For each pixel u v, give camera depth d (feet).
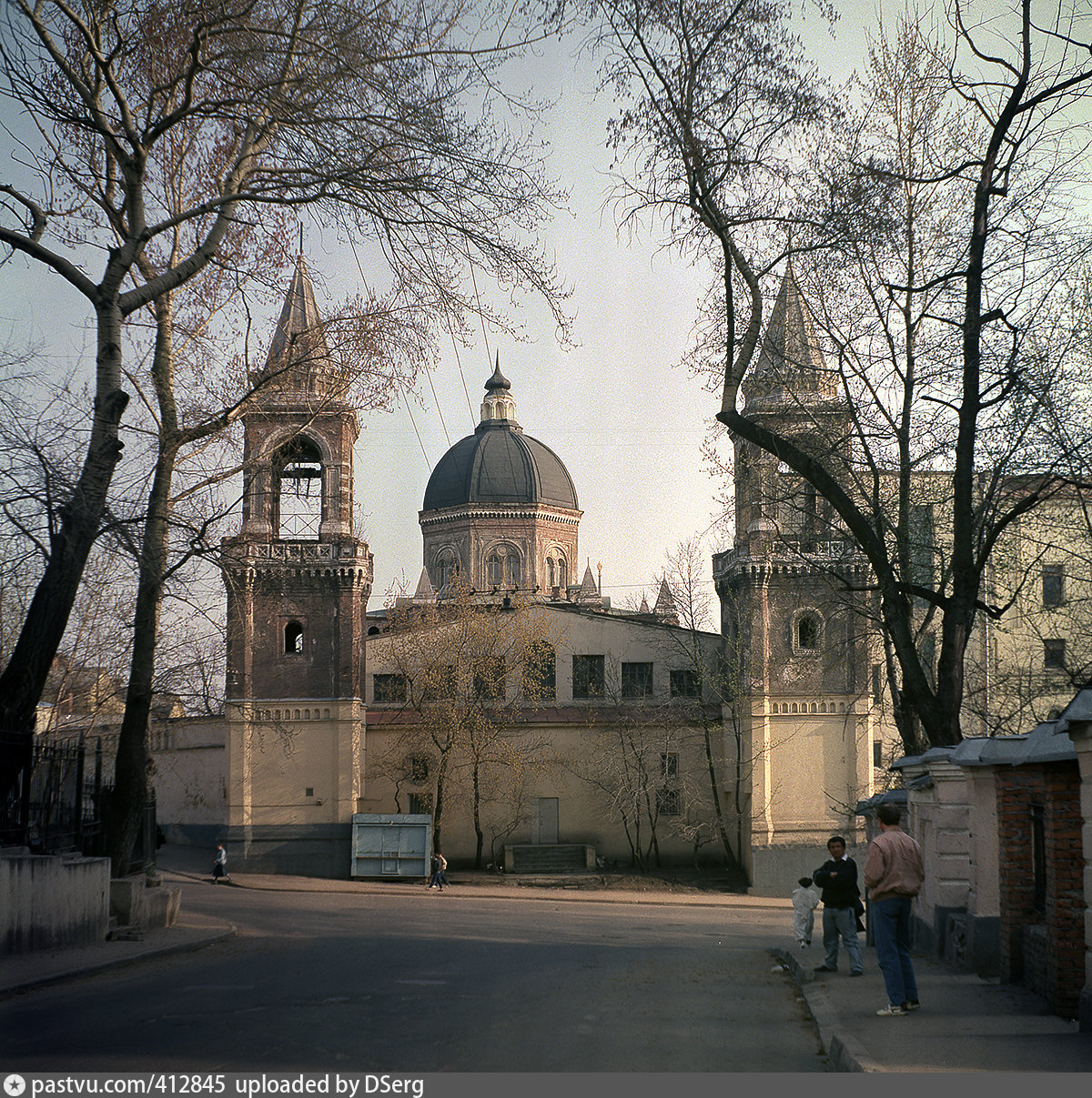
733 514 92.43
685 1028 37.37
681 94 63.82
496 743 181.98
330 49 57.98
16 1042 35.45
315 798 177.27
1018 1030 34.65
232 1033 35.50
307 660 179.93
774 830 168.66
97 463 59.41
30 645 58.08
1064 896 38.19
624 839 188.96
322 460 181.68
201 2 58.03
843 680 172.76
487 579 263.49
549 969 53.72
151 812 85.46
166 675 95.35
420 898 142.41
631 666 197.67
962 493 69.82
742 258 67.51
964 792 56.80
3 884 55.26
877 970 52.47
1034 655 144.46
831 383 82.53
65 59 58.90
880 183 69.10
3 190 60.08
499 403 280.72
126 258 60.95
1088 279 75.82
